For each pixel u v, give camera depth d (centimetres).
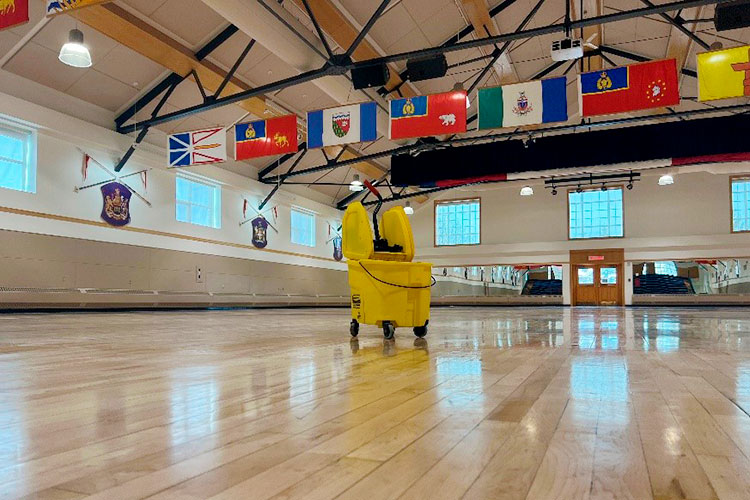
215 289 1502
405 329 576
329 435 127
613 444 118
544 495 87
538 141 1343
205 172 1459
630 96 746
